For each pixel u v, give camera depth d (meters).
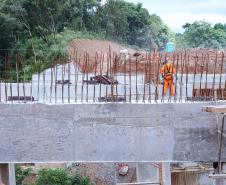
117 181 19.81
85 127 10.77
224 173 10.28
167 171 14.16
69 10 40.94
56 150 10.81
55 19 38.03
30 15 35.94
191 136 10.68
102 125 10.75
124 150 10.77
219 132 10.55
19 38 35.16
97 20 47.31
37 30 36.50
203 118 10.63
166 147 10.72
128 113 10.71
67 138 10.79
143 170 15.58
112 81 11.91
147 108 10.68
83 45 38.97
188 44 62.84
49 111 10.76
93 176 19.92
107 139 10.77
